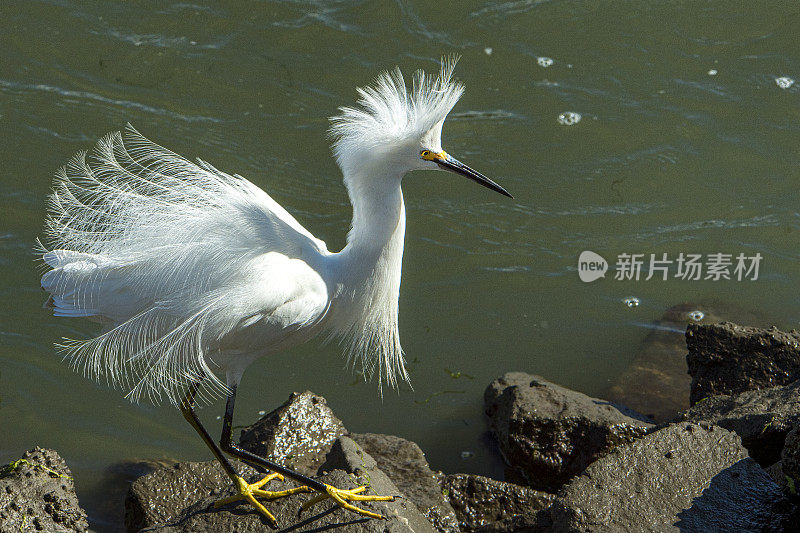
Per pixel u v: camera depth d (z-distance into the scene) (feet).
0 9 31.94
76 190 19.34
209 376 15.90
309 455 17.72
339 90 29.99
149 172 16.76
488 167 27.84
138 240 14.52
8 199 25.30
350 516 12.92
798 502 13.26
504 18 33.24
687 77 31.32
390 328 17.87
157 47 31.19
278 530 12.89
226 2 33.06
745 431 15.44
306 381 21.94
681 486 13.28
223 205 15.06
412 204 26.99
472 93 30.30
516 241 25.95
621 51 32.19
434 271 24.99
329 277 16.20
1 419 20.13
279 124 28.84
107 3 32.65
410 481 16.79
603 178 27.78
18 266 23.85
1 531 13.08
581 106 30.01
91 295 14.55
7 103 28.40
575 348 22.86
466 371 22.17
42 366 21.68
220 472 16.72
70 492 14.55
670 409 20.36
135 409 20.97
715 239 25.91
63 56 30.55
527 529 13.69
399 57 31.27
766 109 30.09
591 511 12.69
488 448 19.86
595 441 18.03
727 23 33.42
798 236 25.91
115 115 28.40
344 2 33.50
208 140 27.89
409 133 15.14
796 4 33.47
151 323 14.52
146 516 15.90
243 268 14.51
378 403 21.26
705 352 18.88
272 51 31.35
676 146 28.78
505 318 23.73
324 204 26.53
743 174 27.94
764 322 23.20
